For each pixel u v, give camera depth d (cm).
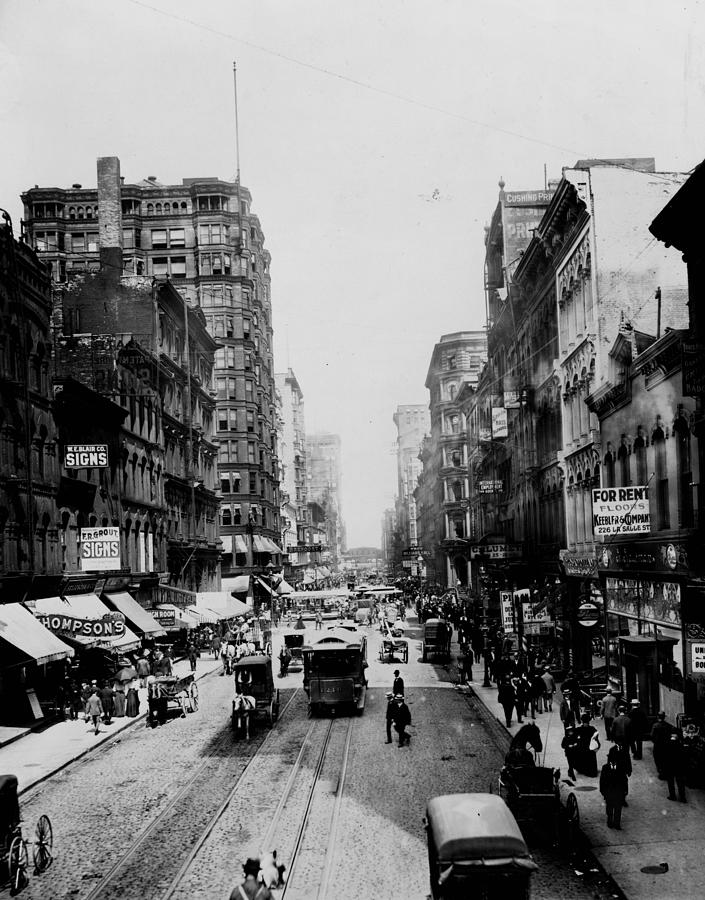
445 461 9862
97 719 2806
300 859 1498
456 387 9888
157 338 5691
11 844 1412
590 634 3453
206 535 6931
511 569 5162
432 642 4575
